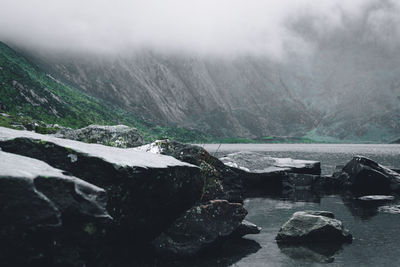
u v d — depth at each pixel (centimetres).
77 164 916
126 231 991
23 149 892
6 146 877
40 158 900
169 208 1187
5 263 604
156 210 1101
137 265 1067
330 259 1212
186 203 1302
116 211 925
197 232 1280
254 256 1249
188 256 1203
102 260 867
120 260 988
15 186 617
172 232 1234
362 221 1831
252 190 3269
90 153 936
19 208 617
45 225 639
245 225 1548
